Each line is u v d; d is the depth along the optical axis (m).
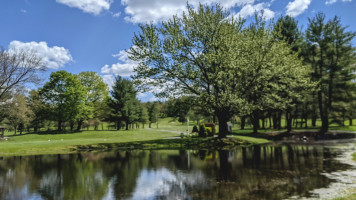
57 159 17.28
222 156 17.05
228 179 9.84
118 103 57.31
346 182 8.95
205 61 25.17
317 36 43.72
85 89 56.94
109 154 19.77
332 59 43.44
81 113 55.25
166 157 17.30
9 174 11.94
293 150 19.62
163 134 47.75
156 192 8.23
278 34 26.02
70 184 9.62
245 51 25.16
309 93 41.44
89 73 61.31
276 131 42.03
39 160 16.94
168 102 27.00
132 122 65.56
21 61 35.31
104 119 63.28
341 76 43.16
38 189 8.91
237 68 23.92
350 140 28.67
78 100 53.56
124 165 14.11
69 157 18.28
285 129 49.06
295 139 32.12
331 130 44.84
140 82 25.61
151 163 14.65
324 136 34.12
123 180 10.17
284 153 17.81
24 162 16.03
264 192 7.88
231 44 23.89
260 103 27.98
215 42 24.73
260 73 25.05
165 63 24.92
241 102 23.33
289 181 9.28
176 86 25.81
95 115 63.66
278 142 28.25
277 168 12.00
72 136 45.94
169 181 9.80
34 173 12.10
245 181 9.43
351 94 42.62
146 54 24.48
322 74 43.78
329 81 42.22
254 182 9.23
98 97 62.41
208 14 25.42
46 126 75.00
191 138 32.44
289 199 7.11
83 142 29.56
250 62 24.44
